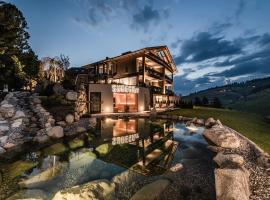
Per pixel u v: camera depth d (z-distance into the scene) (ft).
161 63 101.71
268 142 29.32
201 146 31.76
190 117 60.49
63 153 28.22
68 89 71.15
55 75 86.84
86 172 21.49
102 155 27.32
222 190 14.16
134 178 19.79
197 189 17.10
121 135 39.50
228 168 16.76
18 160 25.34
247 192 14.20
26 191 17.37
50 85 69.82
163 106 104.83
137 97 79.87
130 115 67.05
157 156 26.81
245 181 14.92
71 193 15.89
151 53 89.56
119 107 79.82
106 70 104.63
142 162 24.45
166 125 51.11
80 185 17.48
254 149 25.38
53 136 35.94
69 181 19.39
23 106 50.85
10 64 65.77
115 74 98.63
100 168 22.56
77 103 59.41
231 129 39.24
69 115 47.98
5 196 16.52
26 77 83.61
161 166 22.97
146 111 81.30
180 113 70.90
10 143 30.71
